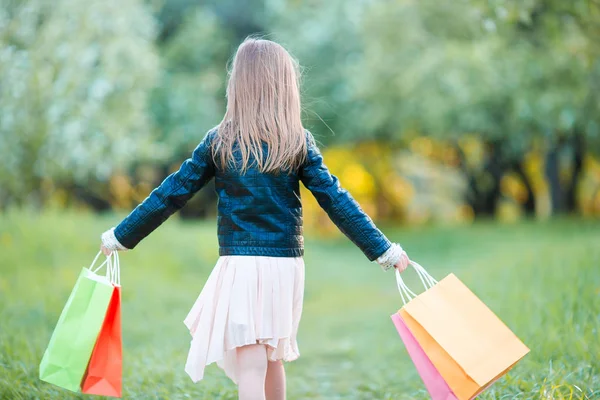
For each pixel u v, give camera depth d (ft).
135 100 76.95
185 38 106.73
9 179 65.46
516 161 108.27
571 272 31.45
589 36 38.06
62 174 71.20
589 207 125.59
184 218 123.34
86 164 69.46
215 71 109.50
